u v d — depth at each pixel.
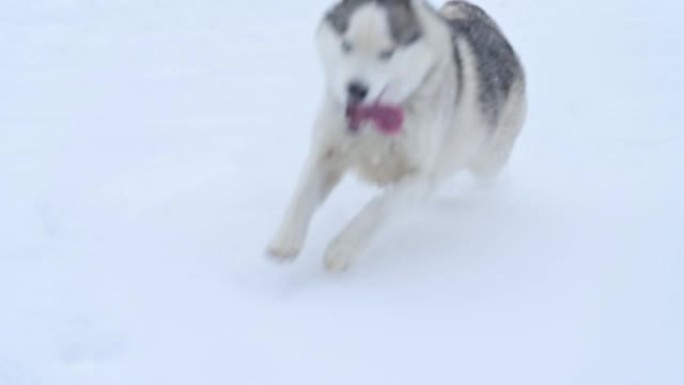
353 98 5.57
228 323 5.36
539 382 5.00
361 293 5.70
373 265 6.03
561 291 5.83
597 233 6.55
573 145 8.14
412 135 5.89
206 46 9.45
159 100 8.27
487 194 7.18
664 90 9.37
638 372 5.09
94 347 5.14
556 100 9.02
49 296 5.52
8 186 6.68
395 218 6.02
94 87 8.36
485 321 5.50
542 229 6.61
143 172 7.03
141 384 4.88
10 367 4.97
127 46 9.23
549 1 11.44
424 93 5.84
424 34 5.70
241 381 4.93
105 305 5.46
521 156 7.89
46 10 9.77
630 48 10.34
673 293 5.83
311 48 9.63
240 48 9.48
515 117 7.20
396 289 5.77
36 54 8.85
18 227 6.20
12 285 5.60
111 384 4.86
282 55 9.41
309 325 5.37
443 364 5.12
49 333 5.23
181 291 5.62
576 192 7.23
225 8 10.33
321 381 4.95
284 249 5.78
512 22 10.80
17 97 8.03
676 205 6.99
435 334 5.36
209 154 7.40
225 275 5.79
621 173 7.60
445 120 6.09
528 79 9.45
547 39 10.44
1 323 5.28
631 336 5.40
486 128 6.68
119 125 7.75
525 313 5.60
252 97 8.49
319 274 5.89
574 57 10.04
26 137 7.41
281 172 7.18
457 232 6.53
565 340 5.35
